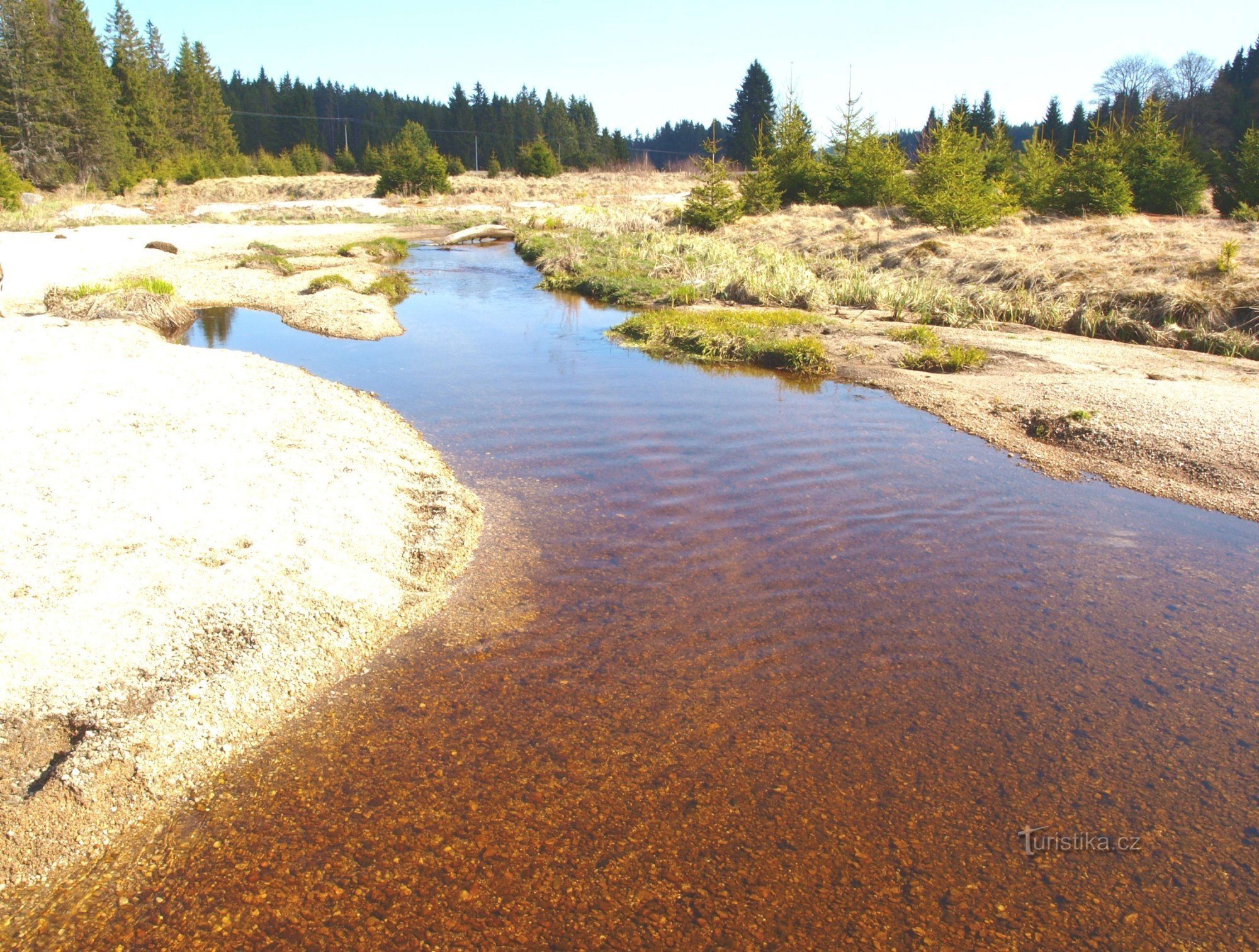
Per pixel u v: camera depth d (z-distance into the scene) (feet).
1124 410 33.83
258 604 17.70
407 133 212.64
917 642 18.60
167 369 33.22
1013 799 13.94
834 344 49.49
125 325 42.11
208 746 14.48
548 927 11.27
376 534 21.90
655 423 34.42
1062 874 12.39
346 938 11.05
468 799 13.65
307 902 11.63
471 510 25.02
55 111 165.27
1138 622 19.70
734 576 21.47
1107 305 51.21
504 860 12.43
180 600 17.33
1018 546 23.56
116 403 28.27
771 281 64.49
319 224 124.47
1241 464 28.48
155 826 12.99
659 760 14.65
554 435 32.65
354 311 54.60
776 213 104.17
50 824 12.59
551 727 15.51
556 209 134.72
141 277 58.44
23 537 18.76
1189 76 203.72
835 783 14.20
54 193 158.71
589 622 19.16
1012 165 102.47
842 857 12.61
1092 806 13.82
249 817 13.21
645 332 51.42
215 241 91.40
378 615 18.80
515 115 304.91
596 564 21.95
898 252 70.79
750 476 28.60
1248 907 11.87
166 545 19.24
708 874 12.25
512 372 42.55
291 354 44.21
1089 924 11.53
